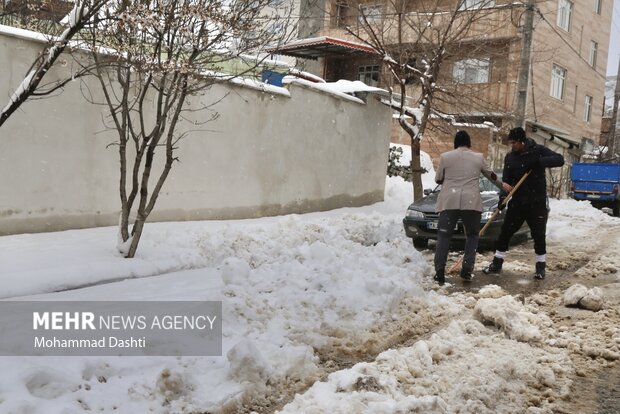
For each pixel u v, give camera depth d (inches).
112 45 275.7
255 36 303.0
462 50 721.6
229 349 185.2
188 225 420.8
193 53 285.6
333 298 236.4
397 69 619.8
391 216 528.1
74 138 366.0
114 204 394.6
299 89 543.2
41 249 303.4
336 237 398.9
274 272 262.7
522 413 156.1
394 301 245.6
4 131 331.0
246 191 497.4
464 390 161.2
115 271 276.2
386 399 149.9
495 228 379.2
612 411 158.6
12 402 131.3
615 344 206.4
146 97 404.5
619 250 407.5
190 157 443.5
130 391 152.9
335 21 727.1
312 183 572.4
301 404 150.4
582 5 1136.8
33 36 330.6
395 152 813.2
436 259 299.7
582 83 1190.9
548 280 312.7
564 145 1147.9
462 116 698.2
